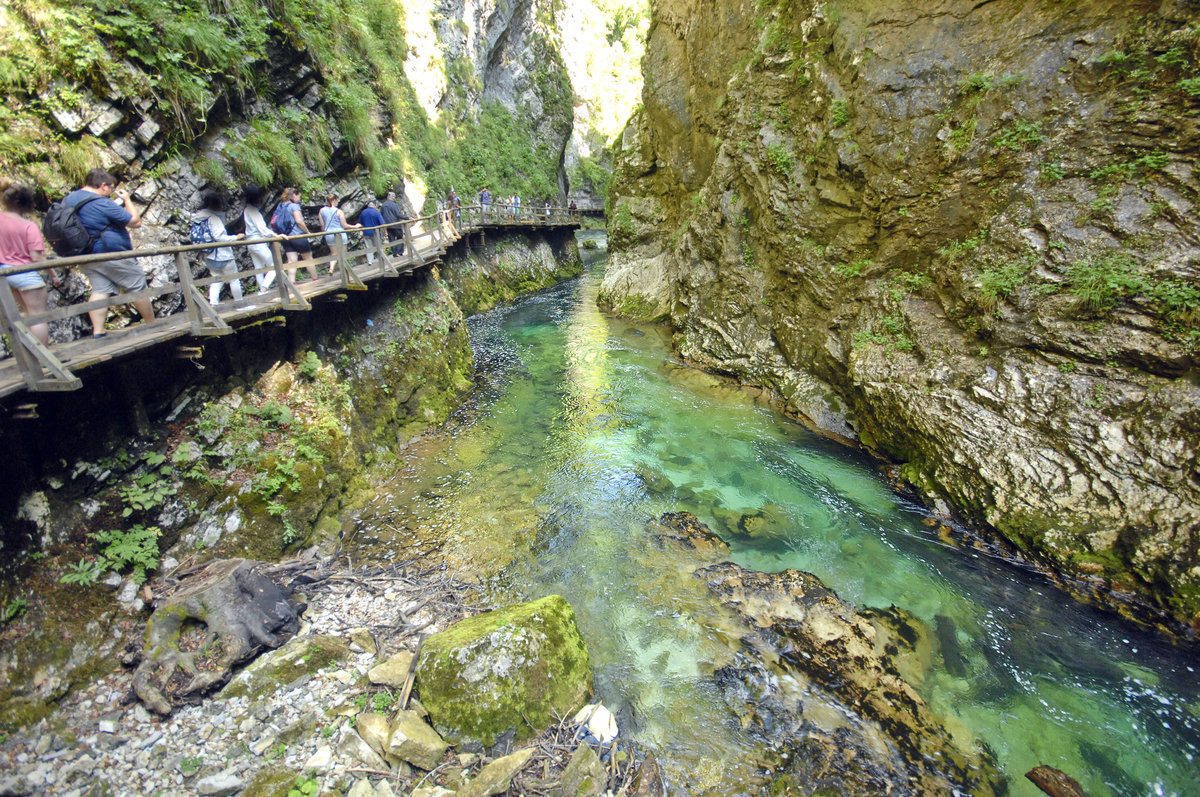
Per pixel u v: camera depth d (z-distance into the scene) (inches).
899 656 181.3
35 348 137.4
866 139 321.7
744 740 153.5
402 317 362.9
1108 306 221.6
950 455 255.0
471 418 354.6
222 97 305.0
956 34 292.0
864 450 313.1
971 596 206.8
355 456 261.6
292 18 373.1
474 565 219.3
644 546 233.3
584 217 1590.8
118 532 164.9
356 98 448.1
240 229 312.5
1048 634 189.9
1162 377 208.5
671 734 154.8
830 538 239.9
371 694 158.2
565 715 156.7
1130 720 159.9
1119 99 234.8
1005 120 265.9
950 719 160.6
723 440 326.6
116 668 150.4
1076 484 216.1
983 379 253.0
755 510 259.3
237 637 160.2
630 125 666.8
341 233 281.6
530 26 1216.2
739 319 430.3
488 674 152.6
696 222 490.9
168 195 261.1
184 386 195.9
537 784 137.1
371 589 203.3
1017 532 225.5
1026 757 149.9
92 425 163.8
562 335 562.3
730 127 445.1
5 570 137.2
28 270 134.6
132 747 135.0
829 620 195.2
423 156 674.8
